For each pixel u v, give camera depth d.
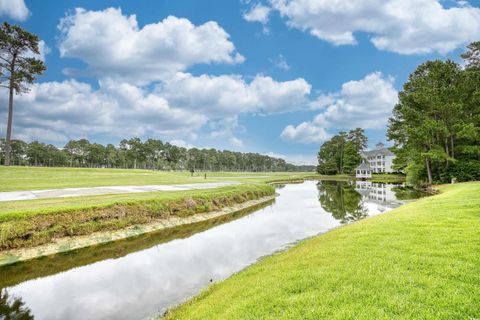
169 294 9.19
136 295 9.20
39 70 45.44
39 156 134.62
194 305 7.80
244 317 5.40
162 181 41.84
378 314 4.82
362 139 117.88
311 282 6.51
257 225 20.25
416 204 18.12
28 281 10.56
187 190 28.02
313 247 10.46
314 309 5.22
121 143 149.00
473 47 48.59
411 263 6.90
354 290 5.79
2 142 126.19
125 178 45.75
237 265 11.78
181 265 12.00
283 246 14.57
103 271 11.49
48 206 15.99
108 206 17.44
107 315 7.99
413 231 9.84
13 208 15.12
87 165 149.88
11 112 44.94
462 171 39.16
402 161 61.28
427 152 40.84
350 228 12.63
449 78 42.69
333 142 120.69
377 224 11.94
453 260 6.84
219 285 9.11
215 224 20.86
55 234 14.47
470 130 37.12
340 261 7.68
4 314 8.17
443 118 41.38
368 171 90.44
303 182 77.31
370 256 7.70
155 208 19.81
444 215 11.97
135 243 15.75
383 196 37.03
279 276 7.48
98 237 15.69
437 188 35.44
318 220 21.97
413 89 46.66
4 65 43.62
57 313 8.17
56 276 11.03
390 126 51.34
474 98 39.44
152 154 149.62
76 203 17.39
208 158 173.00
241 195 30.36
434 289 5.55
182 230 18.92
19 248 13.10
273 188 41.22
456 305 4.96
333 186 60.16
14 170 41.09
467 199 16.22
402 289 5.65
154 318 7.68
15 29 42.91
